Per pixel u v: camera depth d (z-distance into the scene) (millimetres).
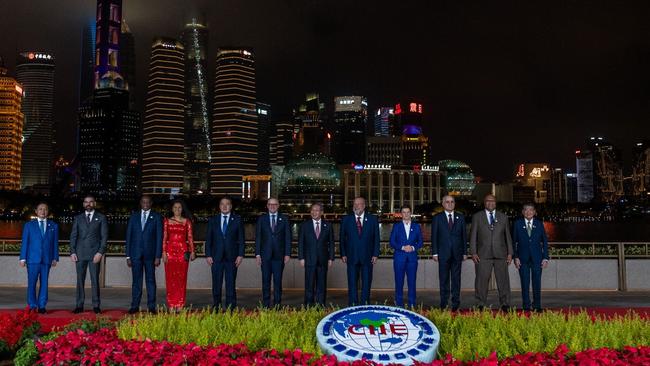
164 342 5883
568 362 5414
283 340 6340
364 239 11438
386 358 5453
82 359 5805
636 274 15000
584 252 15344
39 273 11102
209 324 7008
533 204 11430
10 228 141625
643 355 5547
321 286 11758
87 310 11414
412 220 12055
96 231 11188
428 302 13039
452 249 11477
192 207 199750
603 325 7070
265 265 11664
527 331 6641
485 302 11586
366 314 6203
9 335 7520
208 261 11445
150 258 11016
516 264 11547
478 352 5871
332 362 5219
